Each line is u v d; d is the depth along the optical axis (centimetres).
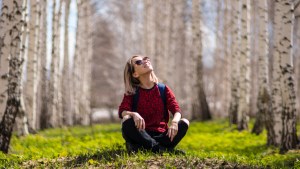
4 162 862
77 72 3266
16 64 1123
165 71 3052
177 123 794
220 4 3775
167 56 3294
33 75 1986
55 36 2608
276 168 795
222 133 1819
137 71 819
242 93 1972
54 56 2602
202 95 2667
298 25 3738
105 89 5753
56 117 2752
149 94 826
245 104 1967
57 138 1617
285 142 1194
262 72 1748
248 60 2173
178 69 4469
